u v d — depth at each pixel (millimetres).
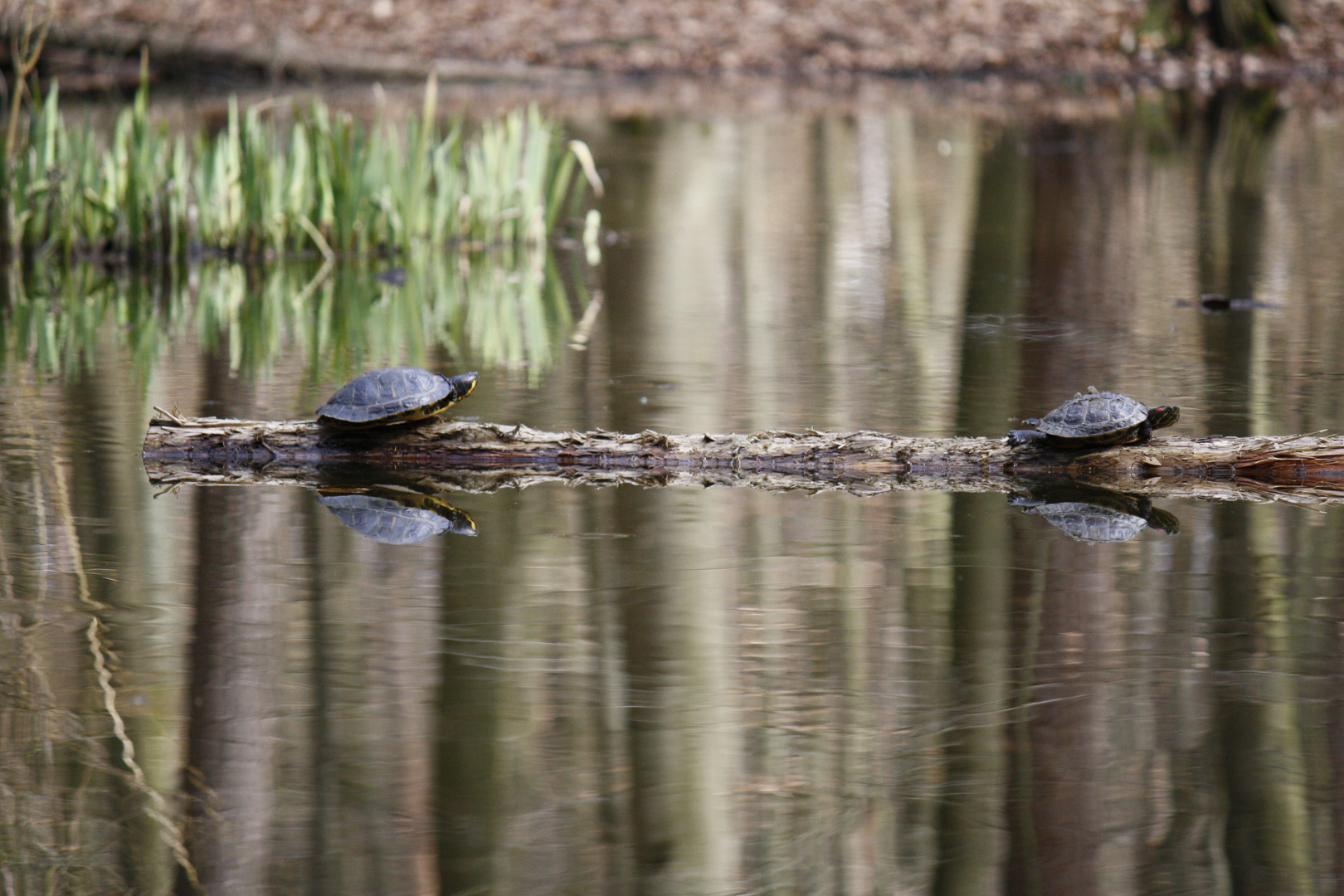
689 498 9938
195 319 16406
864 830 5566
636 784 5859
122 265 20281
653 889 5215
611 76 41000
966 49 42375
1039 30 43406
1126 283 17922
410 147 21281
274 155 20734
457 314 16766
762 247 20984
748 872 5297
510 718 6402
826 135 31500
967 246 20781
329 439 10859
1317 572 8188
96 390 12914
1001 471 10570
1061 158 28141
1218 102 35594
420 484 10359
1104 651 7090
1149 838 5477
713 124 33094
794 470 10719
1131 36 42219
